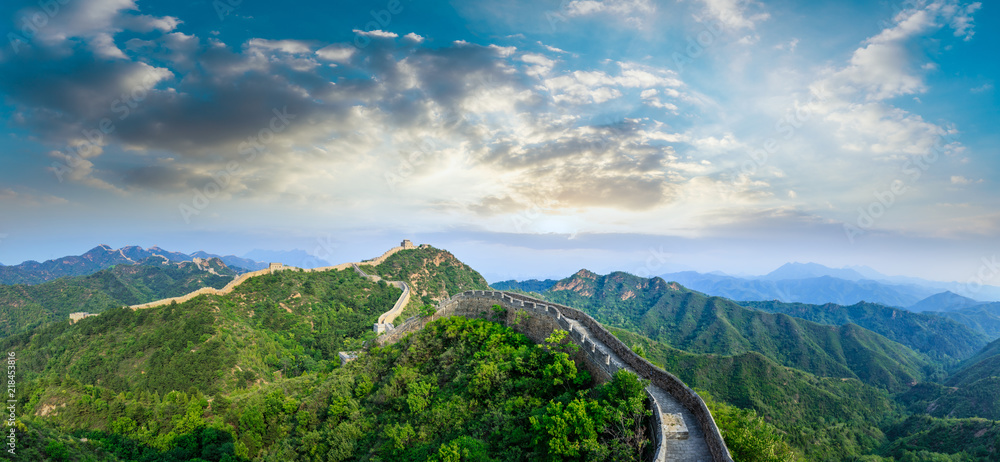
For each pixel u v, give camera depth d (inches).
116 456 2519.7
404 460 1571.1
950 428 4815.5
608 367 1365.7
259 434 2559.1
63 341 3951.8
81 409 2898.6
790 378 6530.5
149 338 3831.2
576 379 1461.6
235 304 4847.4
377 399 2199.8
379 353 2716.5
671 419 1081.4
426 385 1975.9
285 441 2336.4
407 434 1676.9
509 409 1466.5
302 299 5319.9
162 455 2583.7
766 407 5910.4
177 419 2815.0
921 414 5994.1
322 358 4436.5
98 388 3174.2
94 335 3966.5
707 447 995.9
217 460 2527.1
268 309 4990.2
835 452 4896.7
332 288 5940.0
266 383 3575.3
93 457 2388.0
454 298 2913.4
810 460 4542.3
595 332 1845.5
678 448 990.4
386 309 5703.7
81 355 3725.4
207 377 3420.3
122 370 3531.0
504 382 1651.1
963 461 4151.1
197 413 2839.6
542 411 1347.2
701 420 1082.7
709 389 6353.3
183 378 3395.7
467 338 2241.6
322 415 2406.5
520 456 1251.8
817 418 5920.3
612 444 1051.9
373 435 1953.7
